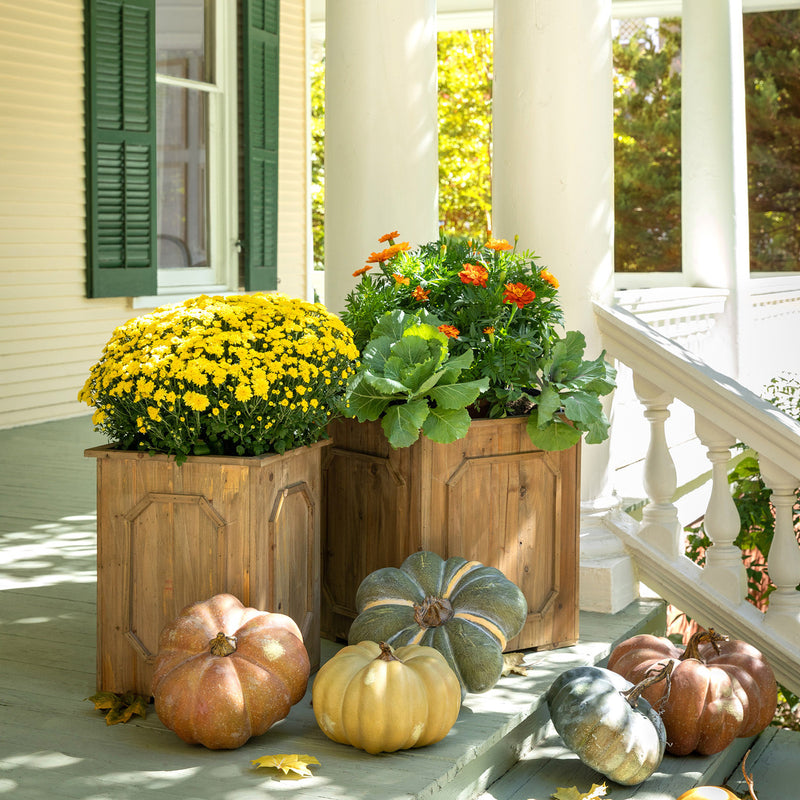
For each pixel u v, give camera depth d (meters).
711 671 3.09
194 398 2.62
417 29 3.93
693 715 3.03
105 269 7.55
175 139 8.37
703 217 6.55
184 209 8.50
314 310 2.91
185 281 8.54
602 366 3.30
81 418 7.55
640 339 3.82
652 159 14.10
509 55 3.79
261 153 8.96
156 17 8.15
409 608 2.91
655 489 3.94
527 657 3.31
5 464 5.95
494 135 3.91
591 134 3.77
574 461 3.38
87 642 3.29
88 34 7.32
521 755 3.02
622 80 14.17
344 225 3.98
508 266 3.34
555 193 3.77
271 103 9.06
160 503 2.79
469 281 3.18
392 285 3.38
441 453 3.12
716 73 6.42
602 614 3.79
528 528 3.31
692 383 3.78
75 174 7.37
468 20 10.55
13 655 3.17
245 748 2.61
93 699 2.80
